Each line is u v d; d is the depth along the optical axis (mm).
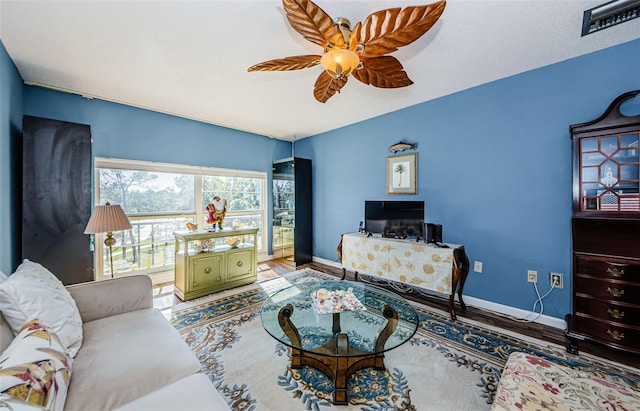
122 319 1518
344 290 2086
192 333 2068
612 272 1726
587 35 1766
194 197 3658
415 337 2010
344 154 3928
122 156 2990
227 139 3953
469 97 2623
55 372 866
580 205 1925
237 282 3174
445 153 2816
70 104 2666
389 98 2865
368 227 3248
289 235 4344
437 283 2451
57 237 2184
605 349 1830
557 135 2146
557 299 2172
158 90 2627
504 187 2430
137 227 3189
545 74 2186
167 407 926
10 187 1977
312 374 1595
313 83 2475
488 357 1758
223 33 1737
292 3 1141
